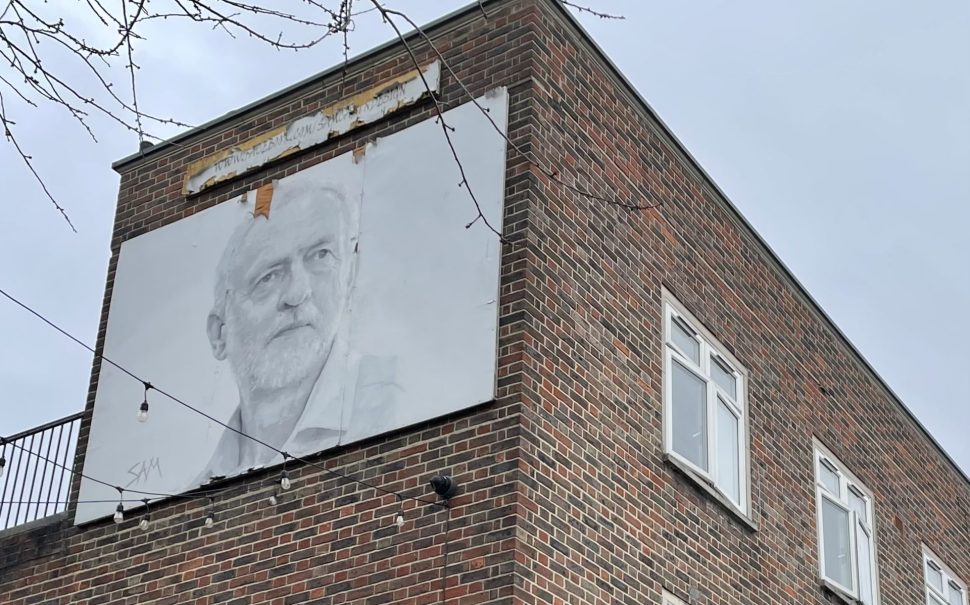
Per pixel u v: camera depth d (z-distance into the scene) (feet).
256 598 42.75
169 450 47.26
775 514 53.16
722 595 47.73
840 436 60.95
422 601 39.29
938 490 71.46
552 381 41.81
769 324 56.85
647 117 51.19
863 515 61.67
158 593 45.09
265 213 49.29
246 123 51.80
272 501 43.73
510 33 46.42
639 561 43.52
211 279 49.47
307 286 46.78
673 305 49.80
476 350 41.68
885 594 61.62
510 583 37.91
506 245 42.86
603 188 47.29
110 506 47.60
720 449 50.80
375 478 42.04
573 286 44.09
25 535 49.34
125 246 52.49
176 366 48.62
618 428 44.34
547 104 45.55
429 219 44.86
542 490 40.01
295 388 45.27
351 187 47.37
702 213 53.52
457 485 40.24
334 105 49.21
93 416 49.83
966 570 72.43
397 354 43.37
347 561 41.37
